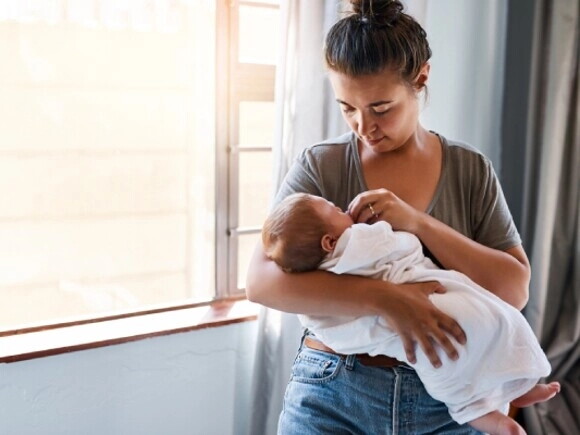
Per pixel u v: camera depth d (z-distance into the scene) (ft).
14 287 6.09
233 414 6.63
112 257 6.44
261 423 6.49
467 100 7.60
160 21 5.87
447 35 7.32
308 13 5.89
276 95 6.02
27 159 5.94
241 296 6.93
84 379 5.83
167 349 6.17
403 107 3.96
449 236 4.02
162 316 6.42
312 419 4.15
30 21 5.65
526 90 7.64
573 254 7.59
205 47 6.43
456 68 7.45
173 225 6.65
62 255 6.22
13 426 5.63
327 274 3.94
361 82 3.82
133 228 6.48
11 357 5.45
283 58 5.94
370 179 4.27
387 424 4.01
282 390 6.44
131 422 6.13
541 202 7.34
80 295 6.36
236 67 6.45
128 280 6.55
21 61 5.77
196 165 6.63
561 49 7.14
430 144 4.34
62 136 6.03
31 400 5.65
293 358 6.40
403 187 4.24
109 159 6.26
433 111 7.41
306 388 4.19
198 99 6.51
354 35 3.80
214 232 6.77
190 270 6.80
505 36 7.67
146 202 6.49
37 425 5.72
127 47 6.14
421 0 6.44
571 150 7.42
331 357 4.14
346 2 5.46
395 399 3.99
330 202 4.15
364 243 3.89
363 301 3.80
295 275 3.97
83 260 6.31
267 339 6.36
